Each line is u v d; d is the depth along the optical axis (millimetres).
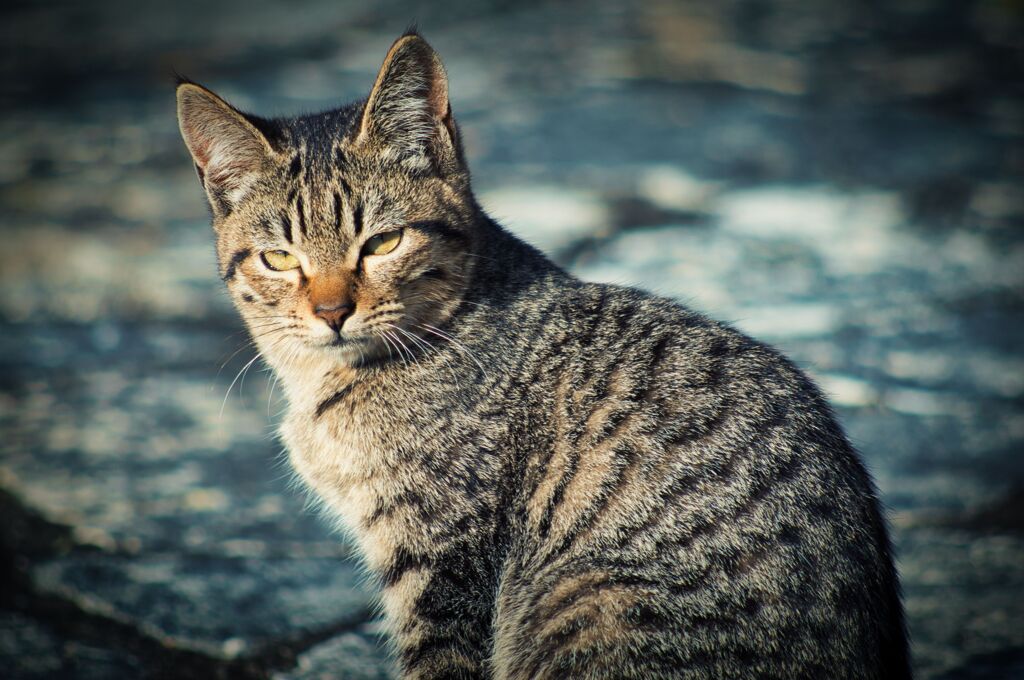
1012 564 5996
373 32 18016
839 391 7797
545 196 11227
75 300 9727
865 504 4355
